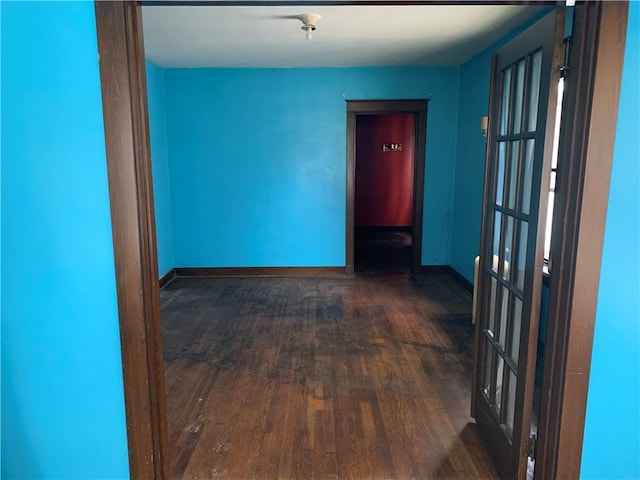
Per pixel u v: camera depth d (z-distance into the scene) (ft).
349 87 17.06
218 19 10.68
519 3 4.92
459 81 17.01
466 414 8.41
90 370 5.49
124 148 4.97
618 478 5.61
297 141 17.49
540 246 5.56
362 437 7.74
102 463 5.73
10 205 5.07
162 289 16.65
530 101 6.02
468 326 12.70
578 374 5.32
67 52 4.82
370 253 22.17
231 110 17.25
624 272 5.14
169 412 8.53
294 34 12.10
